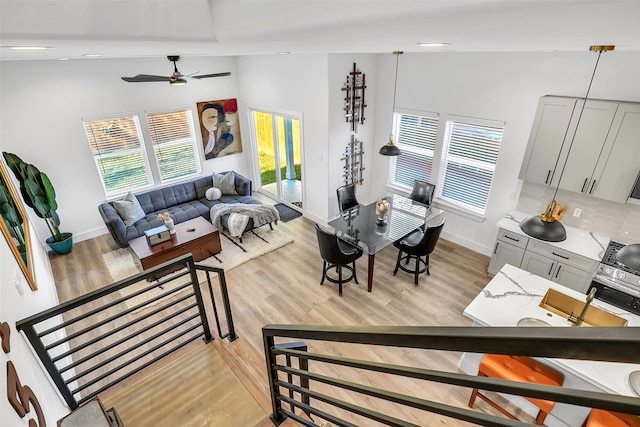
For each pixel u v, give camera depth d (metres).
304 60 5.25
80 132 5.34
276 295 4.43
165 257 4.71
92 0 0.61
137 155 6.04
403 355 3.61
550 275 4.07
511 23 0.74
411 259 5.14
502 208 4.79
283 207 6.95
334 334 0.98
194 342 2.94
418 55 5.01
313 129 5.61
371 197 6.66
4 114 4.70
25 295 2.36
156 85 5.86
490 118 4.54
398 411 3.08
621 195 3.48
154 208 5.99
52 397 1.94
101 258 5.25
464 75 4.62
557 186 3.89
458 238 5.48
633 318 2.85
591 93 3.66
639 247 2.14
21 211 4.06
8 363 1.39
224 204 5.98
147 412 2.34
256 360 3.40
